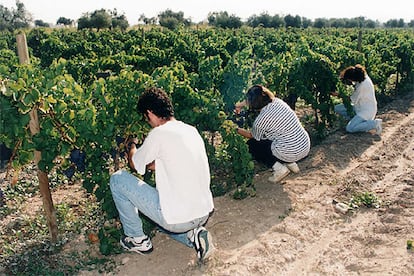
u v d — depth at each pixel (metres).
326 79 8.68
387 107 11.70
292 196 6.13
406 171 7.21
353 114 9.13
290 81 8.51
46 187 4.77
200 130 5.93
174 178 4.07
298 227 5.34
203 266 4.55
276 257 4.76
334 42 16.94
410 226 5.34
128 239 4.64
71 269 4.48
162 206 4.12
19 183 6.60
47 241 4.97
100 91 4.85
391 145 8.41
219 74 8.16
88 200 6.09
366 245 5.04
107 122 4.73
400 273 4.47
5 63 11.55
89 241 4.96
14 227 5.39
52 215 4.89
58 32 34.72
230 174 6.92
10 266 4.53
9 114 4.28
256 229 5.29
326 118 9.27
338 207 5.80
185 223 4.17
